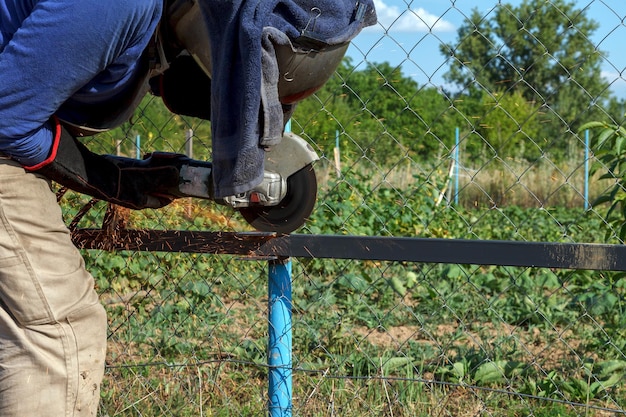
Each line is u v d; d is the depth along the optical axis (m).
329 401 3.55
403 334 5.44
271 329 2.99
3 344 2.39
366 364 4.30
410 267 7.05
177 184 2.69
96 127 2.45
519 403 3.76
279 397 3.00
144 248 3.07
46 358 2.38
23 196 2.33
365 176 9.03
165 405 3.51
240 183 2.23
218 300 4.76
